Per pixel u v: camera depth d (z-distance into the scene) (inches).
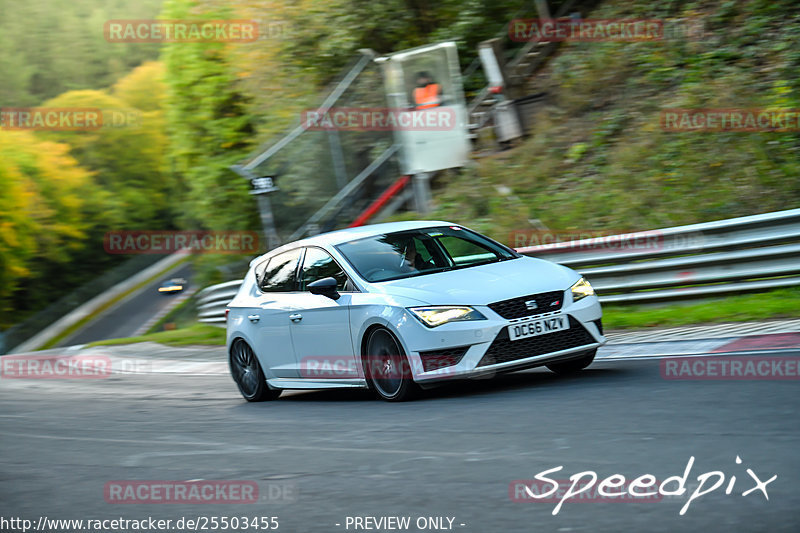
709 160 1422.2
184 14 2402.8
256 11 2235.5
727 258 1069.1
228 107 2444.6
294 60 2174.0
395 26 2113.7
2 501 577.3
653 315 1058.1
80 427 900.6
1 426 972.6
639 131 1589.6
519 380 818.8
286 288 916.6
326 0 2123.5
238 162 2385.6
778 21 1600.6
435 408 719.1
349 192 1898.4
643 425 555.8
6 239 7253.9
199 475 588.4
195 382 1258.0
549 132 1749.5
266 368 940.6
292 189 1852.9
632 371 770.8
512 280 766.5
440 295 749.9
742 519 369.7
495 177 1720.0
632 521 384.8
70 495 572.7
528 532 389.1
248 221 2388.0
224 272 2568.9
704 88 1574.8
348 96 1967.3
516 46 2092.8
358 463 562.9
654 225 1370.6
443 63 1860.2
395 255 839.7
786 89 1439.5
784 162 1342.3
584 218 1477.6
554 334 750.5
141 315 6889.8
